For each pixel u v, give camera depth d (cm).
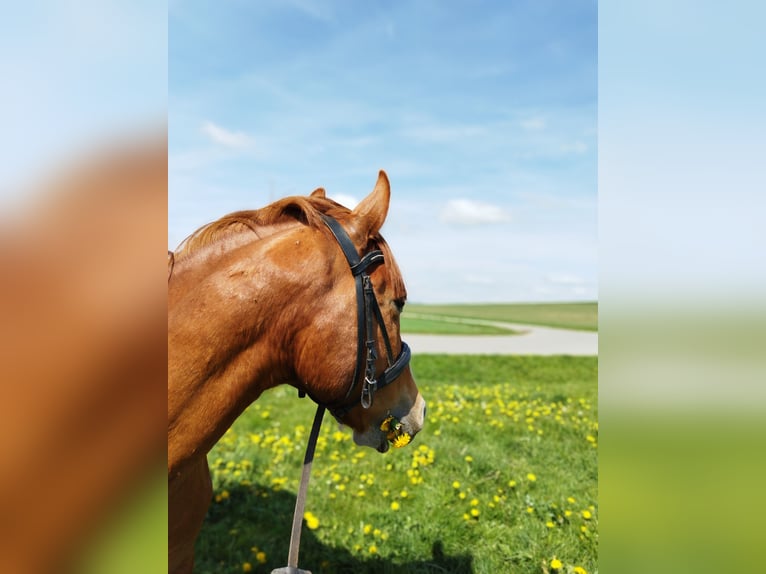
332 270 196
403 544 381
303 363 196
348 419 224
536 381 1323
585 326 4372
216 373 182
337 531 405
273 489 479
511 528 397
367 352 201
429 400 855
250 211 203
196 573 358
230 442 619
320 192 251
